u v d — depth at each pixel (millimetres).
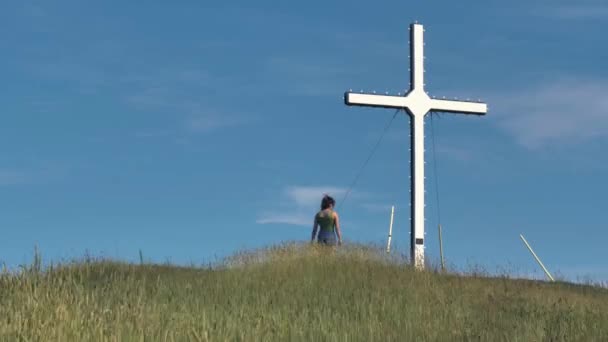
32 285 11844
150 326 9828
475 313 13766
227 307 12844
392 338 11234
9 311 10047
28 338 8930
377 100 23281
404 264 18797
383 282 16312
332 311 13328
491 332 11953
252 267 17547
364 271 17266
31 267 12508
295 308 13062
